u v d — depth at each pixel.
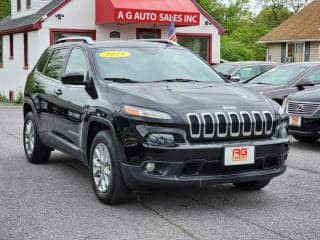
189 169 5.61
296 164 8.66
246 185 6.83
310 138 10.93
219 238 5.10
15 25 26.73
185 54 7.52
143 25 25.86
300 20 41.03
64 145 7.34
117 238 5.10
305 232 5.28
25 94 8.79
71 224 5.51
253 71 16.11
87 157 6.67
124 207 6.11
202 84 6.66
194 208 6.09
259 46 49.19
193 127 5.59
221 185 7.14
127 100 5.91
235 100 5.98
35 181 7.40
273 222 5.59
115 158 5.89
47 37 24.06
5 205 6.20
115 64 6.89
